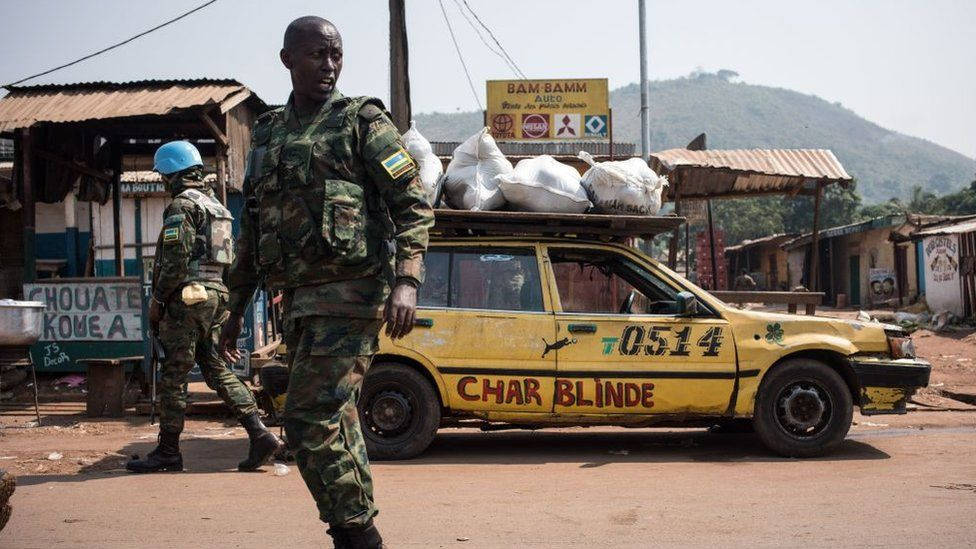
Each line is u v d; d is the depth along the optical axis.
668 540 3.93
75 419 8.85
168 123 12.18
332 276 3.09
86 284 10.82
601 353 6.55
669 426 6.95
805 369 6.56
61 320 10.84
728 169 11.80
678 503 4.76
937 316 23.12
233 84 11.70
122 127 12.30
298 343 3.17
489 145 7.05
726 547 3.81
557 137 20.59
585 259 6.95
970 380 12.75
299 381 3.08
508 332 6.57
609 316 6.63
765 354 6.55
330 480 3.04
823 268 44.25
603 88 20.58
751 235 65.19
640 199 6.91
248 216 3.53
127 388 10.41
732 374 6.54
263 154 3.28
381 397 6.53
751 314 6.70
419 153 7.03
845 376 6.83
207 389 10.33
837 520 4.30
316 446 3.04
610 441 7.61
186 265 5.65
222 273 5.96
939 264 25.81
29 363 8.62
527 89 20.64
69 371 11.02
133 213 18.19
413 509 4.61
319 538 3.96
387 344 6.52
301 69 3.24
